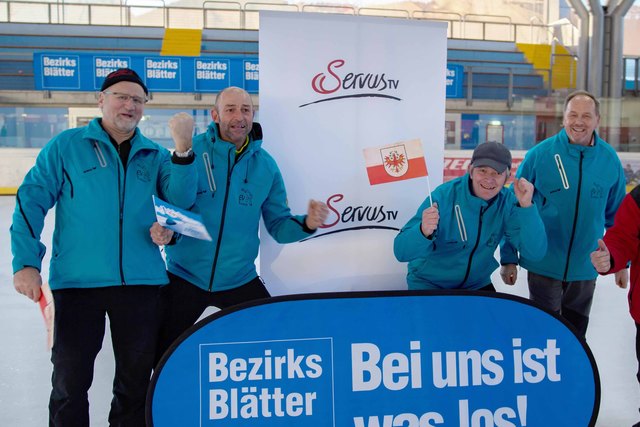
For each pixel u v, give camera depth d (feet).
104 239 5.92
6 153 35.40
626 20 52.70
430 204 6.53
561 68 44.37
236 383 5.41
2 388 8.42
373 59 6.93
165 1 47.19
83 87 37.14
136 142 6.07
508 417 5.70
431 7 53.62
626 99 36.29
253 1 48.19
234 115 6.35
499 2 54.13
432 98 7.13
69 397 5.88
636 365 9.58
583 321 8.09
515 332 5.78
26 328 11.20
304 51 6.79
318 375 5.52
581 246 7.70
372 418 5.54
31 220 5.79
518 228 6.56
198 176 6.48
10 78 40.22
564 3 53.67
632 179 34.42
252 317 5.47
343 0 48.24
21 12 45.37
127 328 6.07
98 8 46.37
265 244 7.14
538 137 40.52
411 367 5.63
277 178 6.81
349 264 7.18
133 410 6.18
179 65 37.55
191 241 6.66
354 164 7.05
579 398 5.81
